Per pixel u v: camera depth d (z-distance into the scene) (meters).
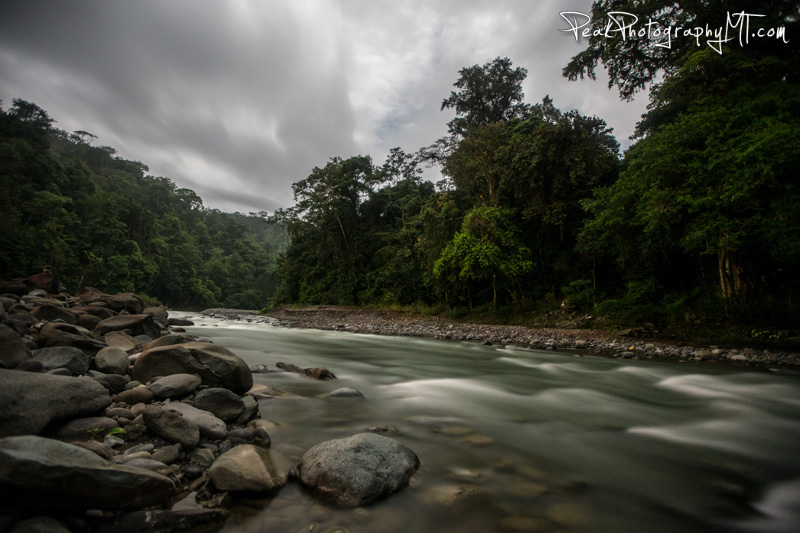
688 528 2.67
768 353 10.78
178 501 2.56
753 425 5.10
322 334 18.95
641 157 14.52
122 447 3.18
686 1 15.94
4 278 36.03
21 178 46.19
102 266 50.38
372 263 36.38
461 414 5.13
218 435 3.59
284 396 5.50
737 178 11.10
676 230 15.06
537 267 23.64
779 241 10.86
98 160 103.38
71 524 2.12
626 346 12.98
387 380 7.34
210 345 5.48
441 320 23.94
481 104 34.38
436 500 2.83
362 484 2.81
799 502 3.07
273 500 2.71
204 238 97.75
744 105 12.08
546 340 15.05
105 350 5.29
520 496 2.97
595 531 2.55
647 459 3.87
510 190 24.06
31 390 3.00
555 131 20.42
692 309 14.79
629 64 19.75
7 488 1.91
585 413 5.49
